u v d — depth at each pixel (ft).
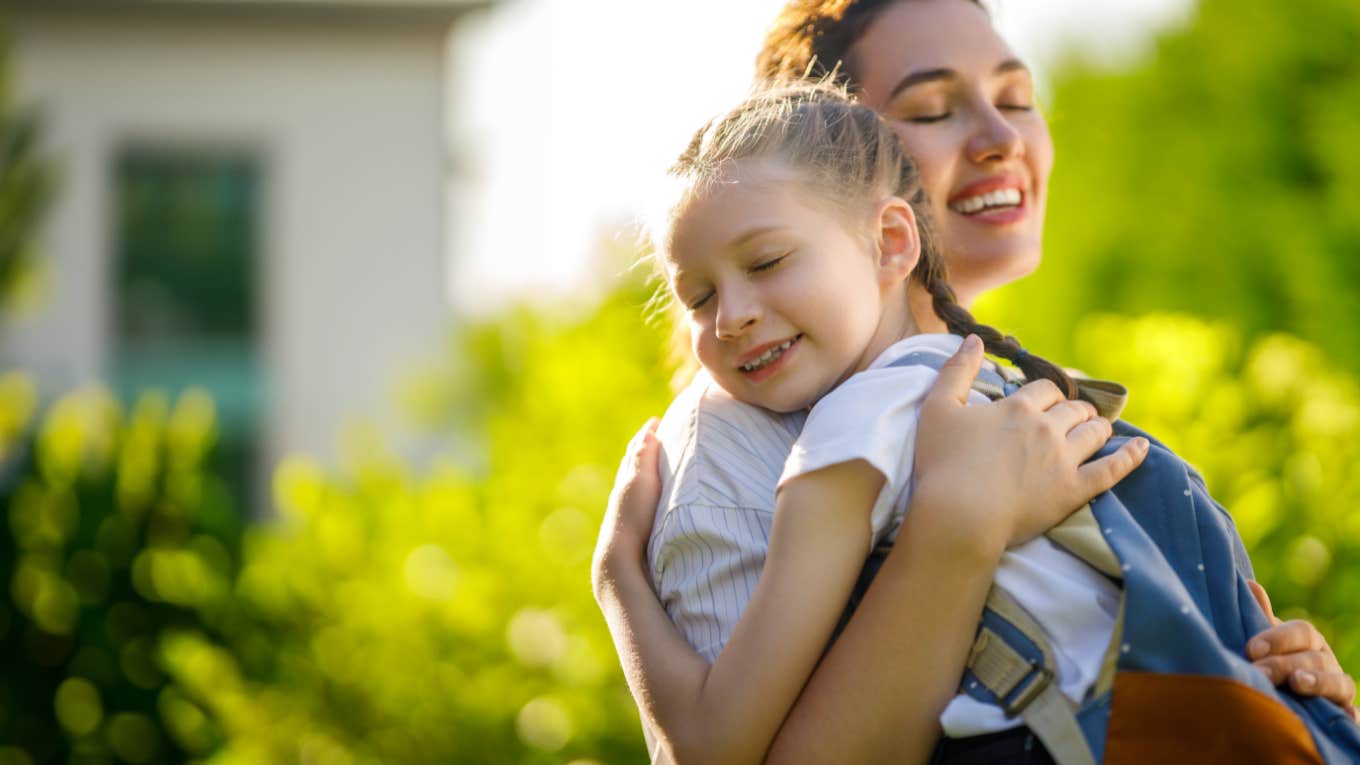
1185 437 10.49
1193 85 23.04
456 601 12.24
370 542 13.01
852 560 4.67
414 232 33.40
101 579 15.93
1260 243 21.25
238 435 32.89
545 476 12.82
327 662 12.55
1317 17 21.22
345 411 33.04
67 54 32.30
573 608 11.92
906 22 6.50
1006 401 4.85
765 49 7.07
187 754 15.93
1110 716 4.28
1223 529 4.79
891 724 4.50
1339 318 19.69
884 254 5.36
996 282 6.64
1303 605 10.00
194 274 32.94
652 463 5.53
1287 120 21.59
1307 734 4.31
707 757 4.56
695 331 5.26
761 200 5.07
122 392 32.50
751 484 5.06
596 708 11.69
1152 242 22.62
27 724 15.96
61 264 32.14
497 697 12.14
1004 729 4.42
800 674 4.58
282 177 33.09
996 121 6.36
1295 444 10.87
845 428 4.73
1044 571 4.59
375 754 12.50
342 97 33.17
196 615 15.61
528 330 17.98
